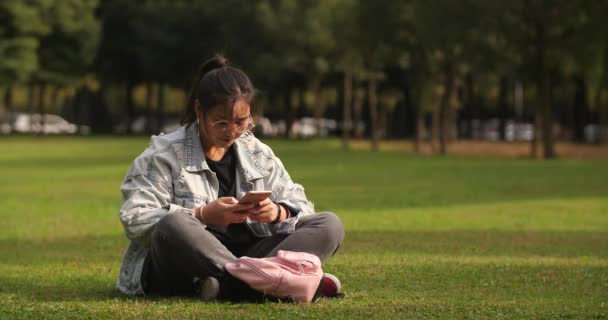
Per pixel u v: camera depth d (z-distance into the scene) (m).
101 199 19.97
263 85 70.00
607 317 6.41
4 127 92.25
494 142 66.31
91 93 85.44
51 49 71.50
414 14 44.69
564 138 75.00
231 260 6.69
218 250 6.68
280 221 6.98
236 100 6.80
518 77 45.22
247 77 6.96
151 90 83.62
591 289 7.95
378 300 6.95
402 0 48.84
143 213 6.82
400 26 49.47
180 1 73.62
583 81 60.19
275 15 64.94
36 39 66.25
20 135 76.88
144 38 74.12
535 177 28.55
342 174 29.36
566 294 7.65
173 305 6.52
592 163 38.56
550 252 11.04
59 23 69.19
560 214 16.88
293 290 6.60
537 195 21.56
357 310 6.41
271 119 83.81
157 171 7.01
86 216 16.14
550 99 45.16
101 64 80.81
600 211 17.58
